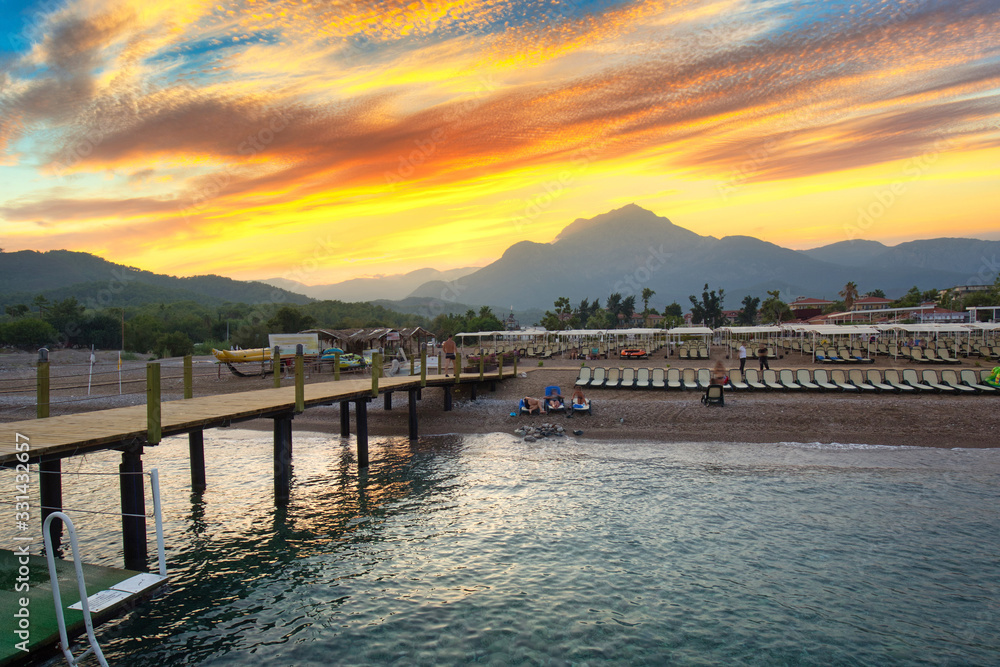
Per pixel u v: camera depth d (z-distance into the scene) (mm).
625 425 19375
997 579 8836
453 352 24375
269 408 12203
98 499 13516
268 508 12719
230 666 6953
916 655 6992
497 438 18859
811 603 8258
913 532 10625
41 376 10922
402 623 7906
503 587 8914
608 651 7148
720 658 6965
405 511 12391
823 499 12477
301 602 8547
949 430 17203
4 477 15844
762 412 19531
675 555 9914
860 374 23266
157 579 8758
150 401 9453
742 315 113688
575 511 12156
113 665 6965
